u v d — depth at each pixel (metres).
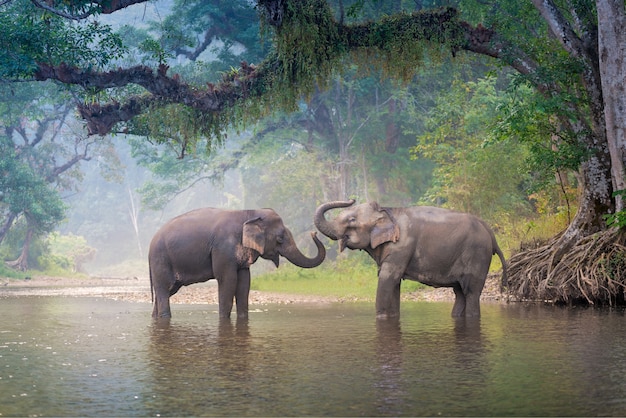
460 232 14.09
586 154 17.70
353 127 45.25
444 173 29.34
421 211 14.30
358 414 6.21
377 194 47.16
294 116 46.72
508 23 20.72
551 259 17.77
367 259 35.19
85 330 12.46
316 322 13.37
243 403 6.63
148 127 22.25
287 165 47.72
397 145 46.38
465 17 28.03
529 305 17.00
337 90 43.69
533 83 18.20
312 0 18.41
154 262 14.66
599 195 17.75
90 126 20.84
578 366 8.39
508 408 6.41
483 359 8.88
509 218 27.11
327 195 47.50
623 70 16.45
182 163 51.84
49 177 59.00
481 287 14.23
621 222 16.25
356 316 14.59
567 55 18.53
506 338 10.80
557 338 10.79
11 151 52.44
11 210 52.28
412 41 18.89
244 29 44.09
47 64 18.98
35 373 8.21
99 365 8.68
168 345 10.34
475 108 30.44
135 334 11.77
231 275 14.20
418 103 43.50
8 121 49.53
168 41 43.25
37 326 13.27
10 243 61.62
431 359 8.91
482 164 27.55
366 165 45.66
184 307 17.80
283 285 26.03
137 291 29.09
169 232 14.59
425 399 6.75
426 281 14.12
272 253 14.62
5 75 18.41
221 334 11.59
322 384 7.44
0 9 25.02
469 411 6.30
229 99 19.69
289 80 19.23
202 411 6.34
